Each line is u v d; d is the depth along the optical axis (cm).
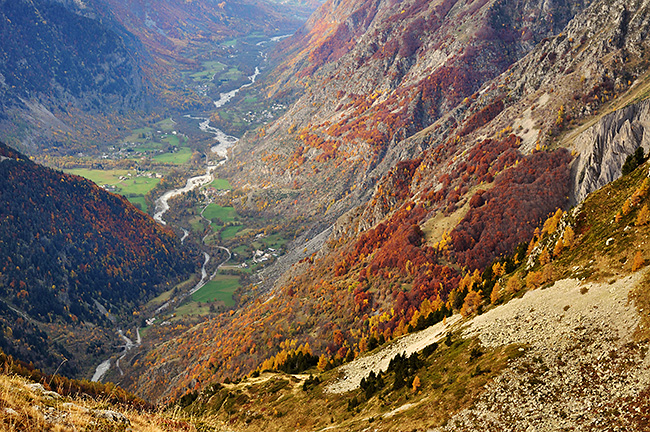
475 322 9200
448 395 6725
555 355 6266
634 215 8081
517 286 9600
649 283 6131
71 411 3372
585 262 8044
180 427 4191
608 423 4791
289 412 10312
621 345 5669
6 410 2906
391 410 7600
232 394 12512
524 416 5522
